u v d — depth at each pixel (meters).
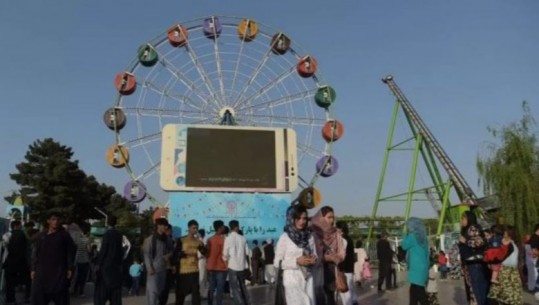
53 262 10.68
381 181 50.75
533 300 15.80
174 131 29.19
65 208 64.06
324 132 34.78
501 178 28.78
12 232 15.54
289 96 35.62
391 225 51.22
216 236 14.37
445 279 28.48
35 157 70.50
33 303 10.59
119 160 31.72
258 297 18.78
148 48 33.66
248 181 29.19
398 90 51.97
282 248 7.64
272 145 29.95
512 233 11.34
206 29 35.28
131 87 32.84
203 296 18.28
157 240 12.10
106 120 32.09
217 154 29.25
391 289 21.52
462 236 11.27
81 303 16.08
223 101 34.78
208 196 28.61
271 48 35.81
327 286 9.17
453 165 43.88
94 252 21.22
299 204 7.77
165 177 28.48
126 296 19.31
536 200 27.81
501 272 11.01
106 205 79.94
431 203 47.75
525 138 29.83
